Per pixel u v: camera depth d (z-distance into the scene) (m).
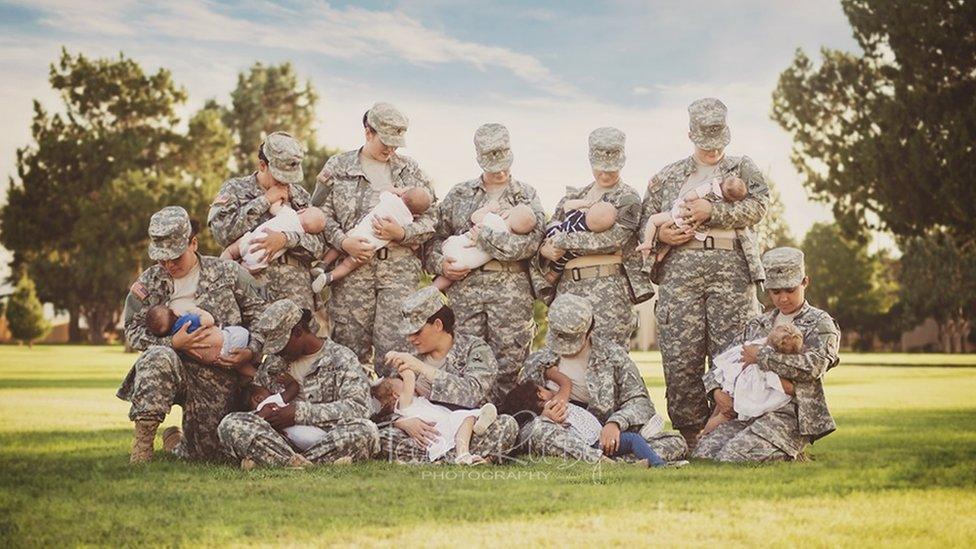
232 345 6.98
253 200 8.08
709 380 7.66
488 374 7.38
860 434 9.53
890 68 31.39
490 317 8.52
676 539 4.64
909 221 31.16
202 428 7.14
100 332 51.81
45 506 5.38
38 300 49.19
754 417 7.40
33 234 48.50
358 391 6.97
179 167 50.44
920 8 29.19
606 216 8.00
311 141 44.47
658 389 18.08
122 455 7.44
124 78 49.19
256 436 6.60
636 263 8.35
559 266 8.42
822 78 32.34
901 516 5.16
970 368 27.58
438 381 7.19
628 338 8.38
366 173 8.67
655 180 8.53
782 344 7.14
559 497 5.57
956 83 29.66
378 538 4.65
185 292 7.23
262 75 54.06
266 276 8.02
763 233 8.60
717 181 8.07
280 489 5.79
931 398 15.10
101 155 48.34
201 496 5.61
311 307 8.24
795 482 6.16
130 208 45.78
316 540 4.62
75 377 20.34
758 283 8.20
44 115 48.78
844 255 58.94
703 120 8.20
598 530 4.80
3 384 17.67
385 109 8.55
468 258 8.37
